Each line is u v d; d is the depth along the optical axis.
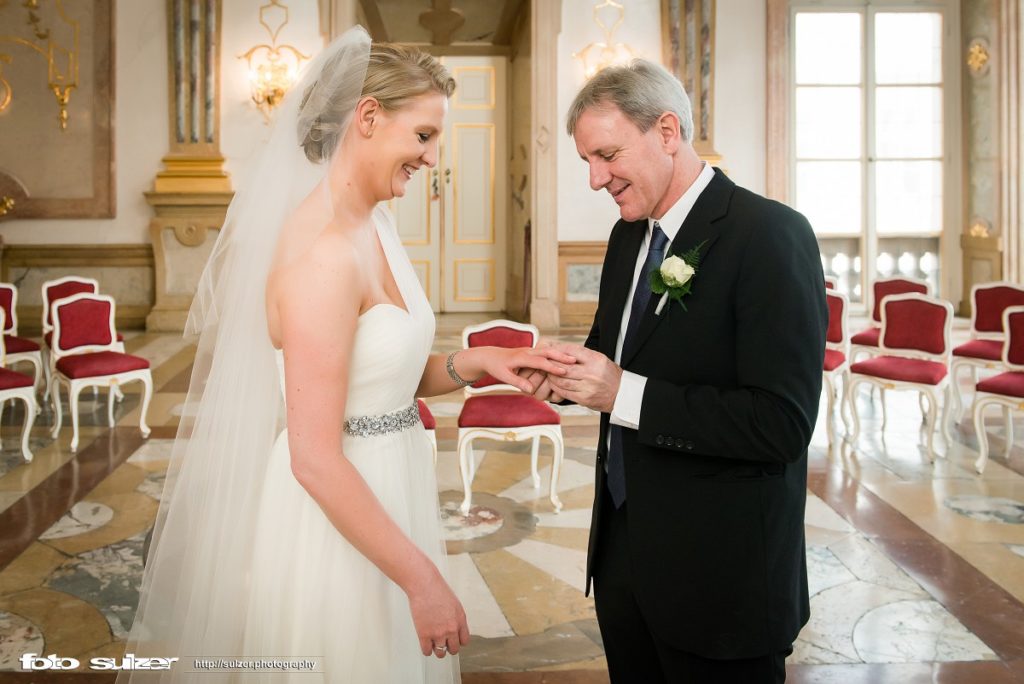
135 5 9.33
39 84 9.34
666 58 9.57
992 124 9.54
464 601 3.16
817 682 2.61
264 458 1.63
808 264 1.55
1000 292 5.87
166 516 1.71
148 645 1.66
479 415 4.07
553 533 3.82
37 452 5.00
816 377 1.50
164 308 9.45
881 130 10.22
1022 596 3.17
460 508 4.14
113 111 9.39
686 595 1.58
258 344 1.61
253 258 1.59
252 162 1.60
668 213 1.65
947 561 3.49
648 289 1.67
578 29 9.49
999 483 4.49
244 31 9.36
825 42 10.15
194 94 9.37
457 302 11.33
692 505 1.58
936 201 10.29
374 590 1.55
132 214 9.54
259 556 1.58
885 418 5.39
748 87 9.66
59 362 5.25
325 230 1.43
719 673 1.60
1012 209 9.39
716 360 1.57
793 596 1.60
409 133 1.48
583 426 5.75
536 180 9.46
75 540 3.68
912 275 10.36
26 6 9.26
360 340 1.50
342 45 1.48
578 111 1.61
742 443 1.48
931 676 2.63
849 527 3.88
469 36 10.83
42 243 9.51
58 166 9.43
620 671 1.83
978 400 4.66
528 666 2.71
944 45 10.15
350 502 1.36
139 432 5.45
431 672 1.72
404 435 1.62
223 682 1.60
